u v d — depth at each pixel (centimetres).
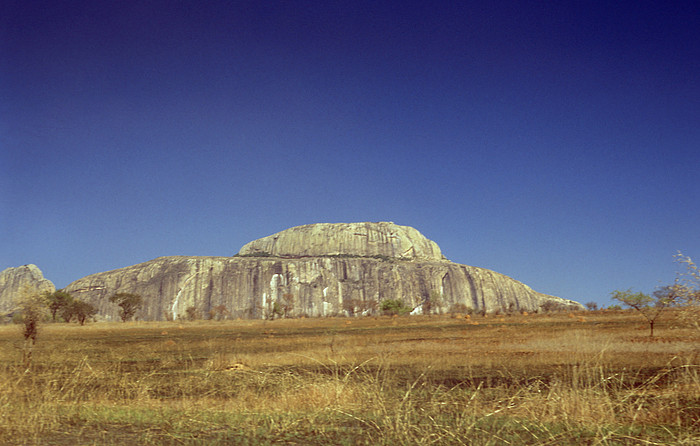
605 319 7169
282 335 5966
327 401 962
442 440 711
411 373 1692
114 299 16412
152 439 741
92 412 938
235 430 797
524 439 721
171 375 1586
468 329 6219
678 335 3123
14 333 5669
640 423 804
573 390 872
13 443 722
